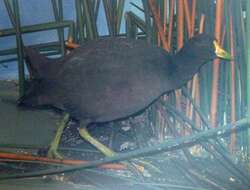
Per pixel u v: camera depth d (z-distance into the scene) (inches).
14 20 180.4
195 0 153.2
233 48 149.8
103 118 150.6
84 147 168.1
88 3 175.6
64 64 148.9
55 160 151.2
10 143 168.7
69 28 183.0
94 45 150.0
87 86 145.2
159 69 147.3
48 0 201.3
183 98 163.8
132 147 166.9
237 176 142.8
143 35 177.9
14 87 207.9
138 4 197.0
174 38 162.9
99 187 143.2
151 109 169.9
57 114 190.5
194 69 150.6
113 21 177.0
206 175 148.6
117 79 144.2
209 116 158.4
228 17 147.9
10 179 146.0
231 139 156.6
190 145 149.9
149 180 145.8
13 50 191.3
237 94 153.6
